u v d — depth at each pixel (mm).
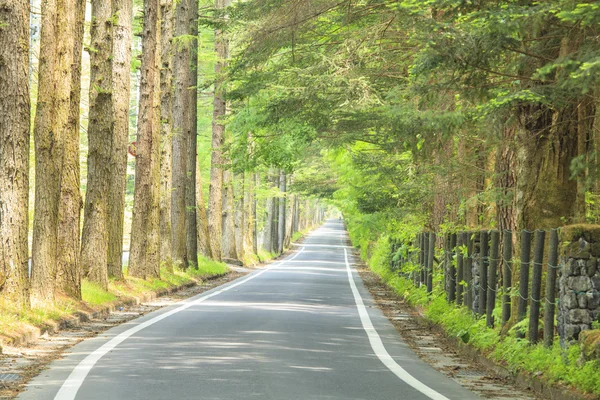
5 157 16203
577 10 9391
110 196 26141
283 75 22703
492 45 11828
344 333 17469
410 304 25875
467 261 18344
